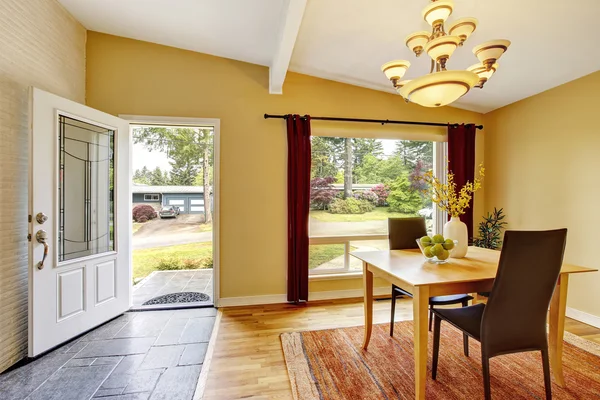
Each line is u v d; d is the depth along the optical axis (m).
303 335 2.38
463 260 2.02
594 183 2.55
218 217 3.02
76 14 2.55
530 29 2.08
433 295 1.57
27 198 2.13
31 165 1.99
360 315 2.81
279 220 3.15
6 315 1.93
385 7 2.04
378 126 3.39
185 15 2.40
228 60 3.05
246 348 2.20
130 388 1.73
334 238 3.36
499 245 3.47
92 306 2.46
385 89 3.37
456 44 1.49
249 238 3.09
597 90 2.53
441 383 1.78
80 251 2.43
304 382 1.78
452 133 3.45
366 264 2.12
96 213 2.59
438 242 1.93
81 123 2.41
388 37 2.41
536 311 1.53
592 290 2.56
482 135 3.70
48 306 2.10
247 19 2.37
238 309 2.96
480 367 1.95
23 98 2.08
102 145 2.63
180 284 3.94
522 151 3.20
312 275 3.31
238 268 3.07
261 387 1.75
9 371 1.89
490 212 3.61
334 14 2.13
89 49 2.83
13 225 2.00
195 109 2.99
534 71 2.60
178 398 1.65
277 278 3.16
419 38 1.67
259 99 3.11
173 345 2.23
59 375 1.85
